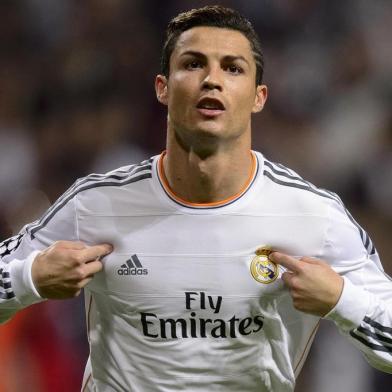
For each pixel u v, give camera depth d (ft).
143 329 35.88
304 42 106.52
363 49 104.37
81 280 34.55
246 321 35.68
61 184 98.02
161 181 35.91
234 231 35.32
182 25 34.96
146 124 99.96
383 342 35.09
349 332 35.27
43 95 104.12
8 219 76.69
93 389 38.52
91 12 110.01
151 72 104.73
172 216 35.50
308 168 96.78
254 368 36.58
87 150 98.48
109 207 36.04
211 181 34.99
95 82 103.14
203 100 33.71
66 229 36.58
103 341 37.27
